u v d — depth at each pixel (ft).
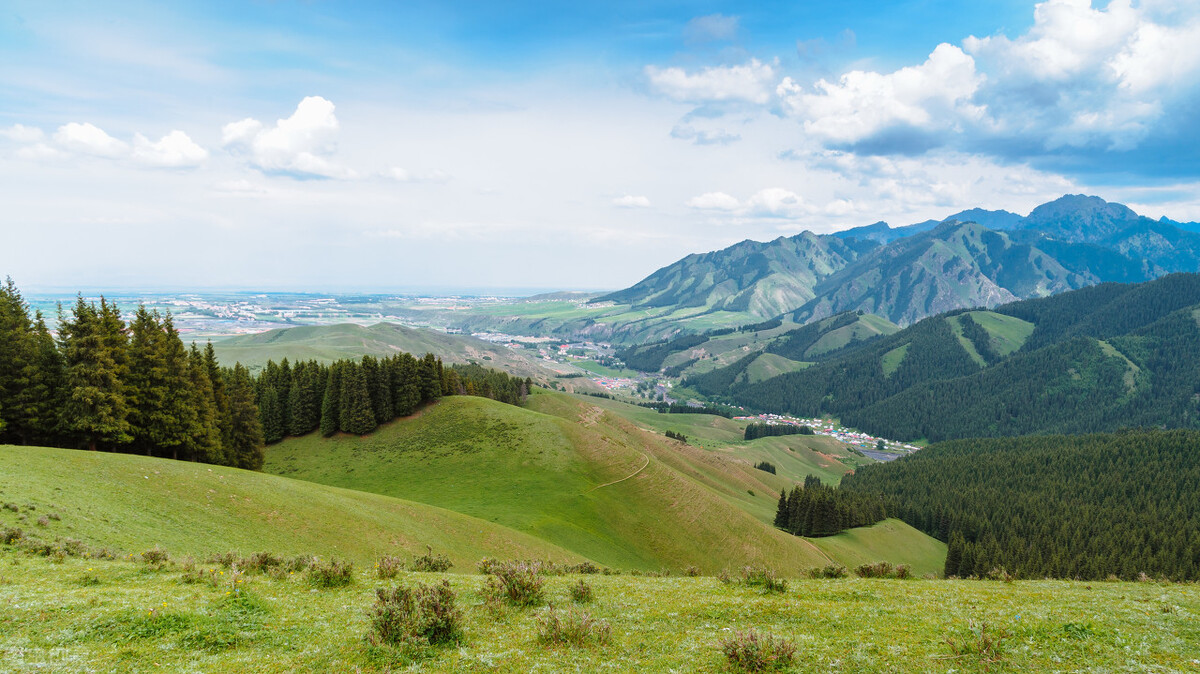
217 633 62.64
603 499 328.08
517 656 59.57
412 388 429.79
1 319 216.13
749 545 323.78
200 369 280.92
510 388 655.76
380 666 55.98
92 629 60.75
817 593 94.68
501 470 347.56
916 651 61.62
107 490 144.36
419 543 190.49
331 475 351.05
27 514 111.04
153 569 90.02
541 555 226.79
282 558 108.27
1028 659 59.21
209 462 278.05
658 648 63.46
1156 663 58.85
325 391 416.05
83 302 226.58
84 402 216.74
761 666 56.85
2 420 208.54
